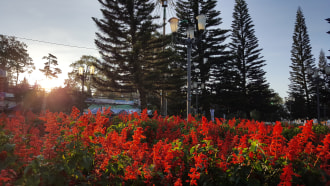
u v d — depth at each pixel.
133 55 22.88
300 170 1.91
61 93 20.42
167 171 2.06
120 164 2.16
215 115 39.28
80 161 2.00
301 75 37.50
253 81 36.41
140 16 24.22
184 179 2.19
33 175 1.69
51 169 1.79
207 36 30.30
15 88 18.89
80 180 2.02
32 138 2.34
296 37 38.50
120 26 24.03
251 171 1.93
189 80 8.41
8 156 1.88
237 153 2.18
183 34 28.95
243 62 37.28
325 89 30.31
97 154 2.25
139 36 24.30
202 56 28.84
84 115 2.59
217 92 31.20
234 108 33.19
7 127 2.52
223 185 1.99
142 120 5.29
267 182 1.95
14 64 45.78
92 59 43.09
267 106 35.19
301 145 2.24
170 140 3.88
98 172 2.04
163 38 24.16
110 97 33.50
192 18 29.38
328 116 40.69
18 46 46.47
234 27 38.34
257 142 2.04
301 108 41.19
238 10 38.25
